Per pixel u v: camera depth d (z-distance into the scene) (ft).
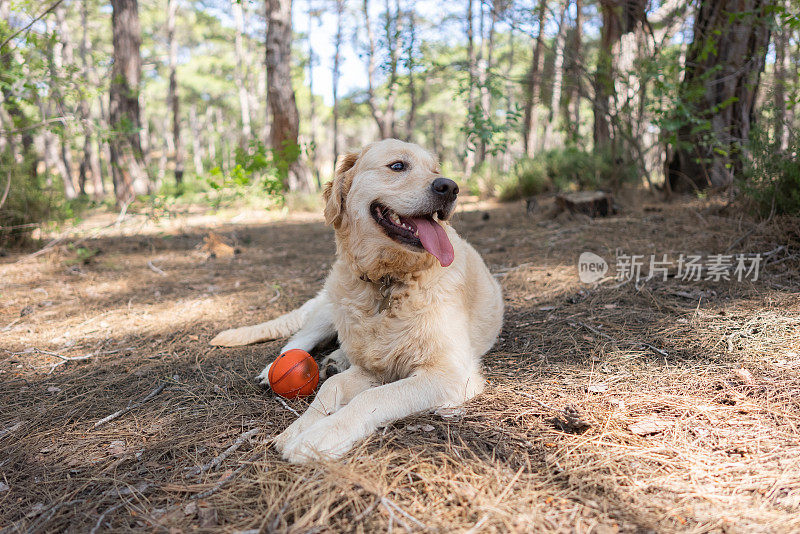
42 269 21.59
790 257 15.28
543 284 16.58
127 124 27.94
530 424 8.17
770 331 11.03
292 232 33.14
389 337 9.48
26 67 20.74
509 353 11.62
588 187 34.27
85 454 7.95
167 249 27.37
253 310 16.19
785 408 8.21
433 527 5.79
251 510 6.33
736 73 23.18
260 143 29.58
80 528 6.20
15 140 28.96
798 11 19.84
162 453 7.81
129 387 10.48
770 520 5.76
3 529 6.28
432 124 150.00
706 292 13.92
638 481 6.59
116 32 46.68
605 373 10.02
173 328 14.42
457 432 7.93
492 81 25.29
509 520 5.84
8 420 9.17
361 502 6.24
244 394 9.95
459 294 10.16
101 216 44.68
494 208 36.73
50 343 13.28
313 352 12.28
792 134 17.97
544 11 23.49
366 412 8.01
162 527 6.06
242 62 107.65
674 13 24.99
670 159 27.50
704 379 9.44
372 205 9.53
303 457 7.20
